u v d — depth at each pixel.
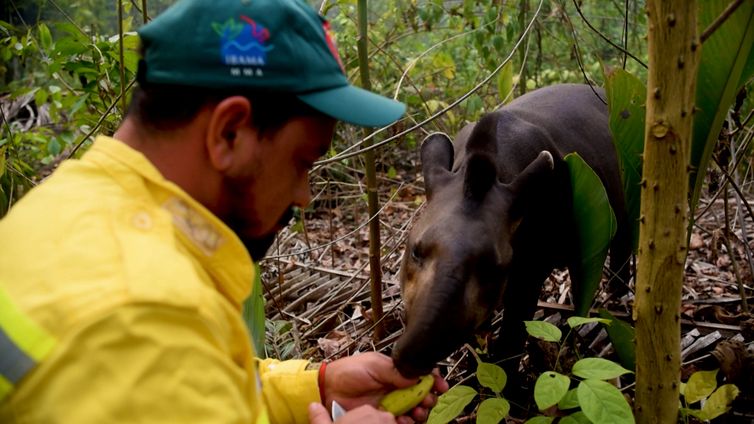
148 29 1.27
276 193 1.38
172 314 1.07
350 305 3.98
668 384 2.11
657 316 2.04
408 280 2.29
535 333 2.35
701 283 3.99
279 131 1.32
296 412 1.90
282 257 4.36
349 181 5.85
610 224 2.59
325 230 5.29
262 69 1.26
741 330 3.26
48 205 1.20
